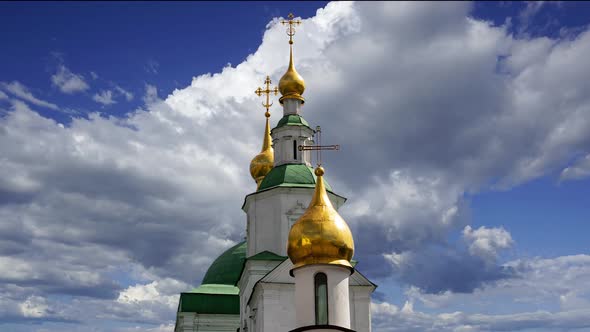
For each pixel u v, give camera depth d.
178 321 75.44
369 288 52.56
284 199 57.31
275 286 50.72
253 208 58.53
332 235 39.34
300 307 38.72
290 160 60.44
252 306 54.69
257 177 72.12
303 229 39.72
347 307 38.91
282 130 61.28
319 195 41.34
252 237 57.75
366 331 51.56
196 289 74.38
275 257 55.25
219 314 72.94
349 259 39.97
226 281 76.06
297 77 63.25
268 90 75.62
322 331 37.22
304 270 39.19
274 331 49.72
